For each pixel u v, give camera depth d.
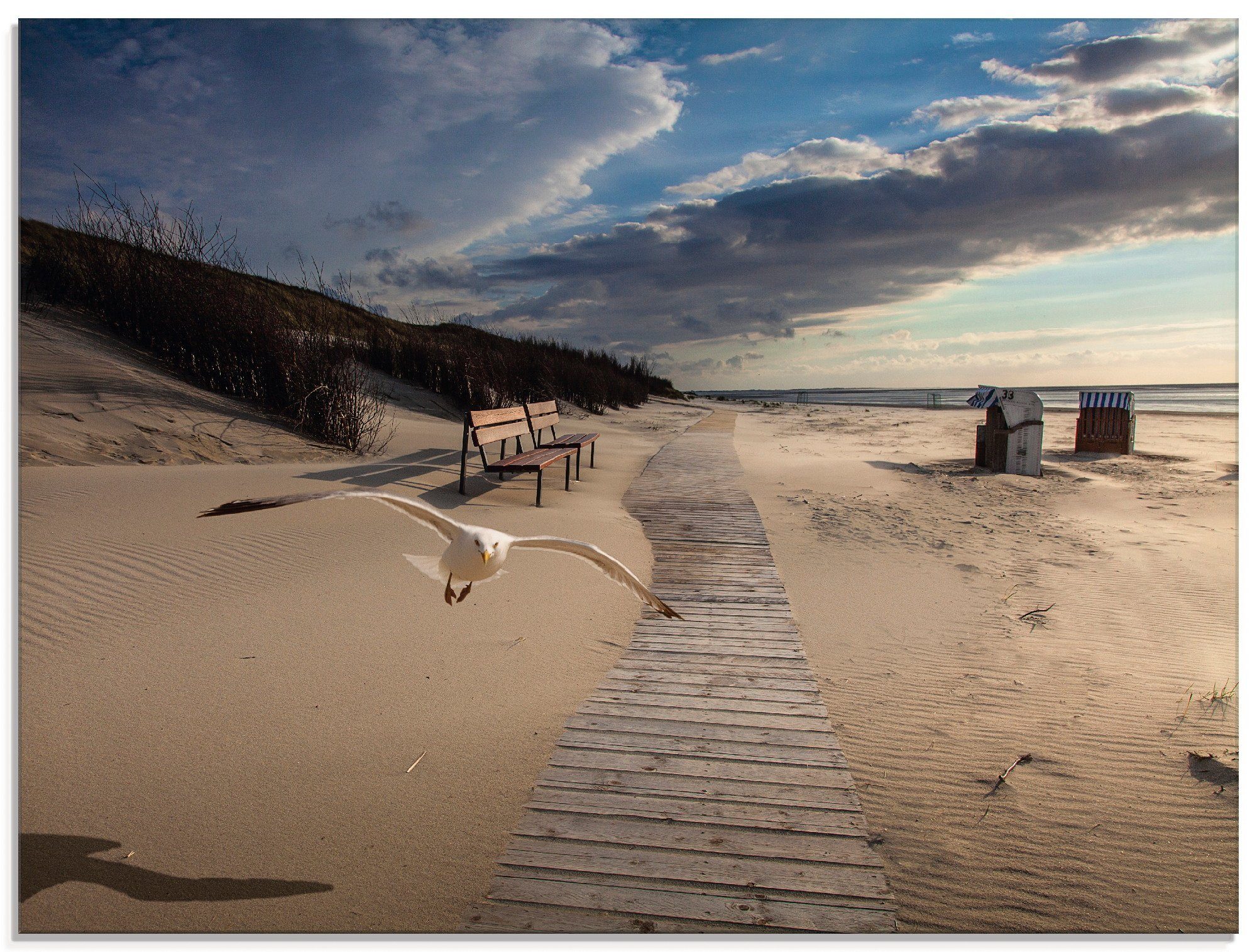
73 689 4.48
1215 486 13.66
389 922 3.13
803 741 4.70
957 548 9.55
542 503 11.09
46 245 16.03
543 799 4.01
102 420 11.09
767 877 3.50
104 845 3.37
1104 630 6.63
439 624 6.04
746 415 37.88
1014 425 15.26
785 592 7.73
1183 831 3.85
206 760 4.02
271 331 14.55
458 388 21.67
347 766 4.11
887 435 25.67
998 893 3.43
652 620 6.84
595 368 36.62
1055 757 4.54
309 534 7.58
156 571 6.17
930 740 4.74
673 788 4.16
